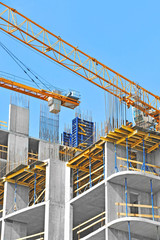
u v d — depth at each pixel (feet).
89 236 153.69
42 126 225.56
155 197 163.94
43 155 215.31
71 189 169.07
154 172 165.07
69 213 164.14
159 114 248.11
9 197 179.73
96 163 175.52
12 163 208.54
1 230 176.55
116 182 157.28
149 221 147.64
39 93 247.91
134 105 250.98
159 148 167.63
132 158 172.24
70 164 173.17
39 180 181.78
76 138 263.90
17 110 222.28
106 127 176.45
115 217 153.28
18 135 216.54
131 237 156.56
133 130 158.61
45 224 161.48
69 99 249.55
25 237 167.84
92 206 168.55
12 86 244.42
